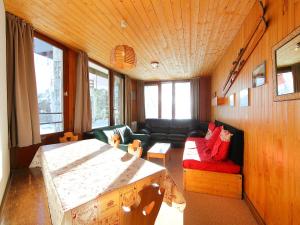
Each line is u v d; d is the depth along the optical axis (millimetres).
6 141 2016
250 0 1945
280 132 1485
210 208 2219
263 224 1802
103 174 1311
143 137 4812
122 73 5820
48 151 1989
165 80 7016
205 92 6480
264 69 1771
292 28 1307
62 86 3293
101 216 1003
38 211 1502
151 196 881
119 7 2061
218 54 3867
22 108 2287
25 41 2396
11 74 2232
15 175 2205
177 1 1954
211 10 2141
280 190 1487
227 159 2727
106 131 3988
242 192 2467
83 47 3369
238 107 2783
